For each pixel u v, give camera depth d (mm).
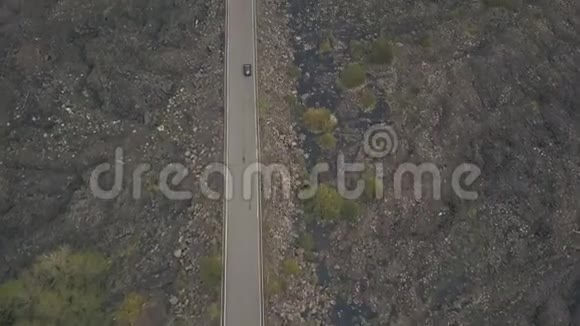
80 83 65125
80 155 60250
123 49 66500
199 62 66000
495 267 59906
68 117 62750
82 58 66750
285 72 67812
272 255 54688
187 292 52344
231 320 50094
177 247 54969
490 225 61719
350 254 57844
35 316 50500
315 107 65875
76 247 54938
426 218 61125
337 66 68875
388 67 68312
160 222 56375
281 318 51781
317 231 58562
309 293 54875
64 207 57562
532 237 62094
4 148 61344
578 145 68062
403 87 67438
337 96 66625
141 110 62719
